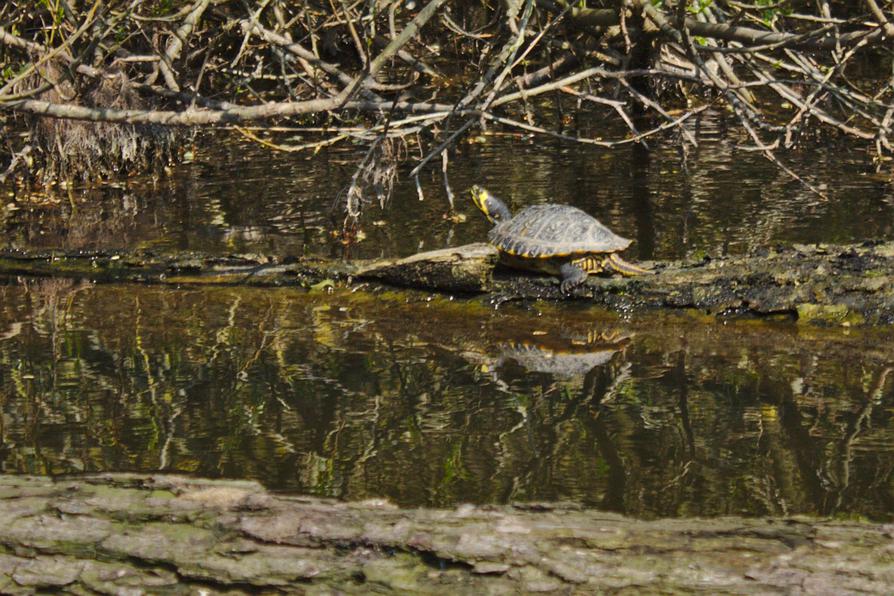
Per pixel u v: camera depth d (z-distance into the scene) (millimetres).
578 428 7980
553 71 18766
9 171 16109
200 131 18297
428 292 11039
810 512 6559
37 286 11820
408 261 11023
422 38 23375
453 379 9031
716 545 5672
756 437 7746
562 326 10227
